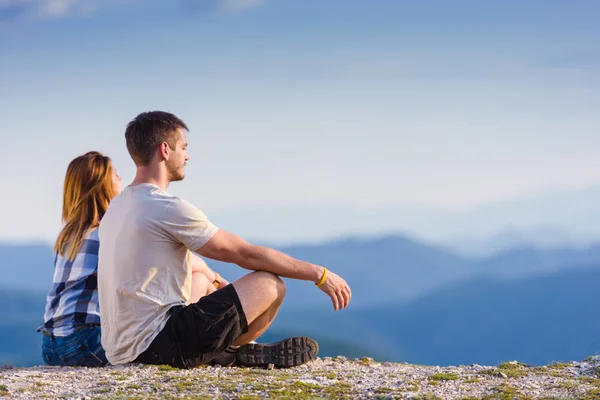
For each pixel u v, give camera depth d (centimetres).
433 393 411
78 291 497
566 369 486
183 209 455
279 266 470
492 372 469
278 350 493
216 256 464
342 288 478
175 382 421
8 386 414
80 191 514
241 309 464
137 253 455
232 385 415
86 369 464
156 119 473
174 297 469
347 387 423
